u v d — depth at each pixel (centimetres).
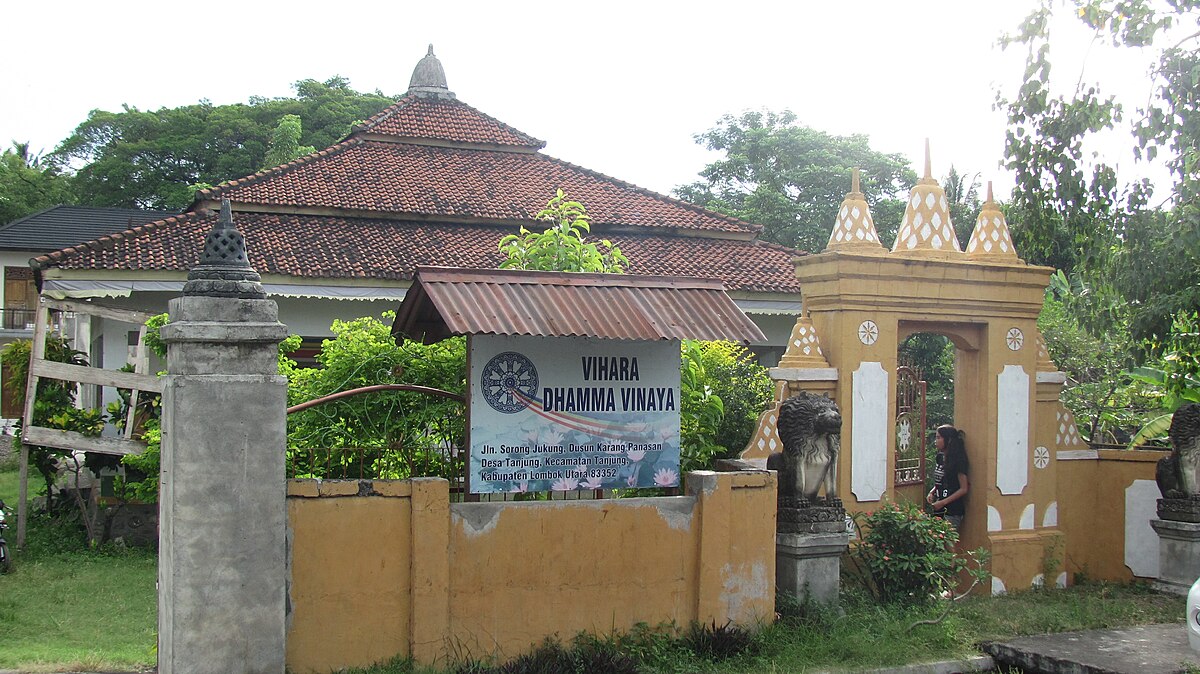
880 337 922
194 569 570
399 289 1688
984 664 754
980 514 983
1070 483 1063
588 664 648
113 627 863
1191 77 908
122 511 1286
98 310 1261
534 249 825
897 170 3388
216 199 1775
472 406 678
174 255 1606
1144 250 972
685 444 795
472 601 659
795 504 785
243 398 585
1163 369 1216
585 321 675
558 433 701
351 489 632
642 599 707
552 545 683
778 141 3531
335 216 1836
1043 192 1038
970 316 973
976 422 994
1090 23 994
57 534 1286
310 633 618
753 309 1911
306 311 1711
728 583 730
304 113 4016
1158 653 755
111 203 4025
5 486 1783
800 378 884
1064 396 1546
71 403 1333
